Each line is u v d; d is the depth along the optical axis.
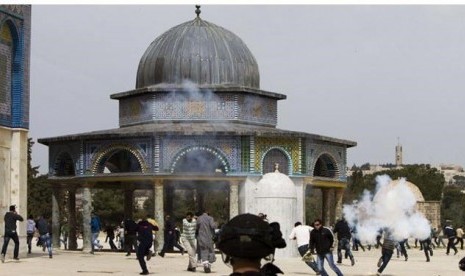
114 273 25.20
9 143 31.55
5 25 31.20
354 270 28.67
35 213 77.31
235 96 42.22
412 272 28.00
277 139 40.72
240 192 40.00
